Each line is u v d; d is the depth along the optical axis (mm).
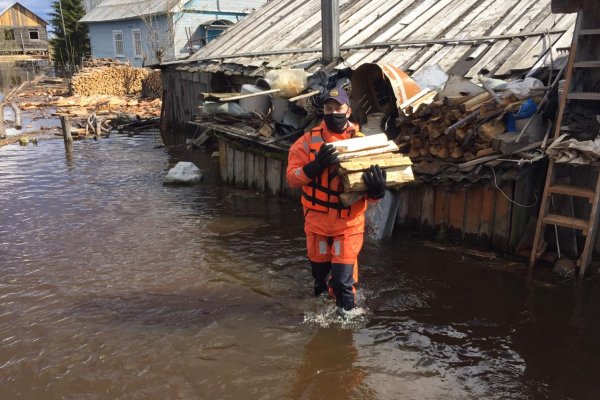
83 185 9570
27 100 25688
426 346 4023
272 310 4656
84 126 16688
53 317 4578
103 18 34000
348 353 3955
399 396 3455
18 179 10125
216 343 4129
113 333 4297
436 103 5758
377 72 6922
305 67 9570
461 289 4918
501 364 3775
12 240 6637
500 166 5293
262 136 7977
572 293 4754
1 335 4285
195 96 14938
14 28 55750
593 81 5102
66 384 3635
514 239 5512
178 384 3623
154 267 5684
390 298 4797
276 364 3838
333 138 4012
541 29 7480
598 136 4730
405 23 9922
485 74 7023
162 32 29125
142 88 25297
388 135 6551
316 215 4117
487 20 8586
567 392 3451
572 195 5094
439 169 5742
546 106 5270
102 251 6191
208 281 5297
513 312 4473
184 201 8352
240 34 14984
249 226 7023
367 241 6199
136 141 14641
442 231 6047
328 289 4527
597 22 4797
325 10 9195
